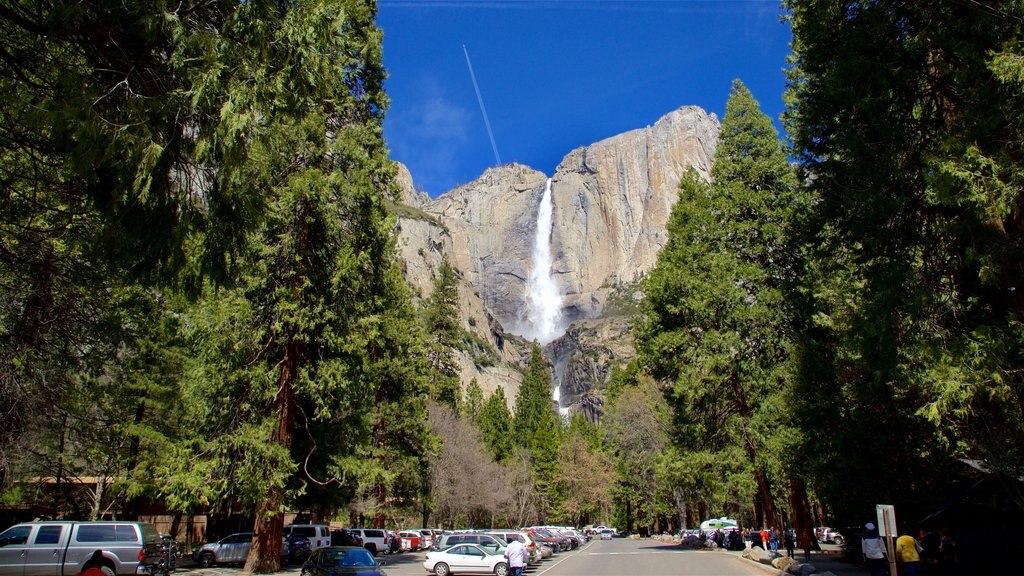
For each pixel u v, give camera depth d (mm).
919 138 12969
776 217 30812
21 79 7297
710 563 28125
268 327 21594
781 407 26594
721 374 30281
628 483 68625
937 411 11164
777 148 32938
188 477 19766
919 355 12203
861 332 13273
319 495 25297
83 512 30656
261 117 7559
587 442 79750
